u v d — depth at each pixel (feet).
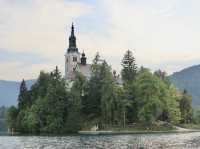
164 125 549.54
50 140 344.90
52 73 627.87
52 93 574.56
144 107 536.83
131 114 571.28
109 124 558.97
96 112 596.29
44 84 637.30
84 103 601.62
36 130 566.36
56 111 561.84
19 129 599.57
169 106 568.82
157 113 538.88
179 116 583.58
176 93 641.40
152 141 301.02
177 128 554.46
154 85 551.18
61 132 549.13
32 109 578.66
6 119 645.51
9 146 274.98
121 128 544.21
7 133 558.15
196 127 607.78
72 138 375.66
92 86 609.42
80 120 563.07
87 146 264.52
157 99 537.24
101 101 568.82
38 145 282.15
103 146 261.03
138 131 527.40
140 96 556.51
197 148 229.45
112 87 571.28
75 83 611.88
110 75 597.11
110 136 400.47
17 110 644.27
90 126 563.48
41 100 582.76
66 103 572.51
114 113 560.61
